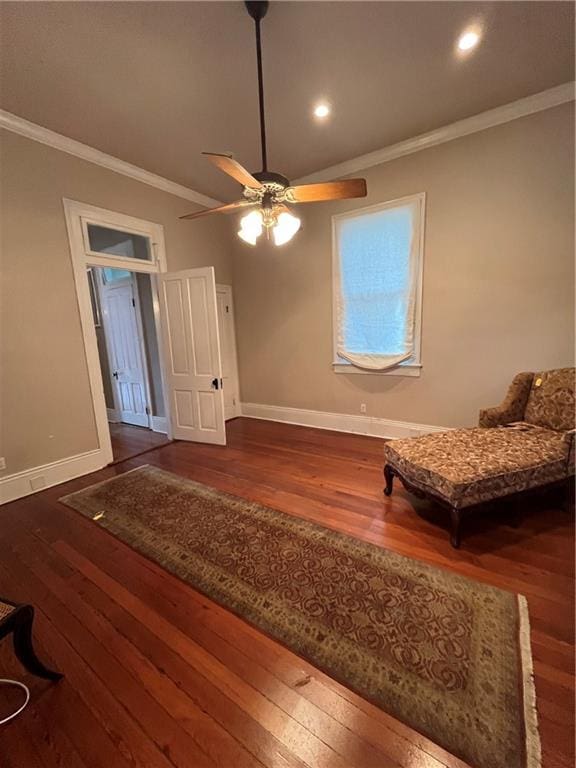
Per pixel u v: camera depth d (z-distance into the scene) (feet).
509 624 4.94
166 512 8.42
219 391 13.01
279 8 6.09
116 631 5.11
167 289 13.17
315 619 5.18
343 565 6.31
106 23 6.28
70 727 3.89
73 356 10.67
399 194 11.43
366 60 7.45
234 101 8.68
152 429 16.03
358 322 13.06
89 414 11.14
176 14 6.14
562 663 4.36
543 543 6.76
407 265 11.63
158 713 3.99
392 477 8.72
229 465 11.28
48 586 6.07
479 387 10.98
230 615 5.35
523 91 8.70
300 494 9.09
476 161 10.03
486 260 10.32
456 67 7.76
